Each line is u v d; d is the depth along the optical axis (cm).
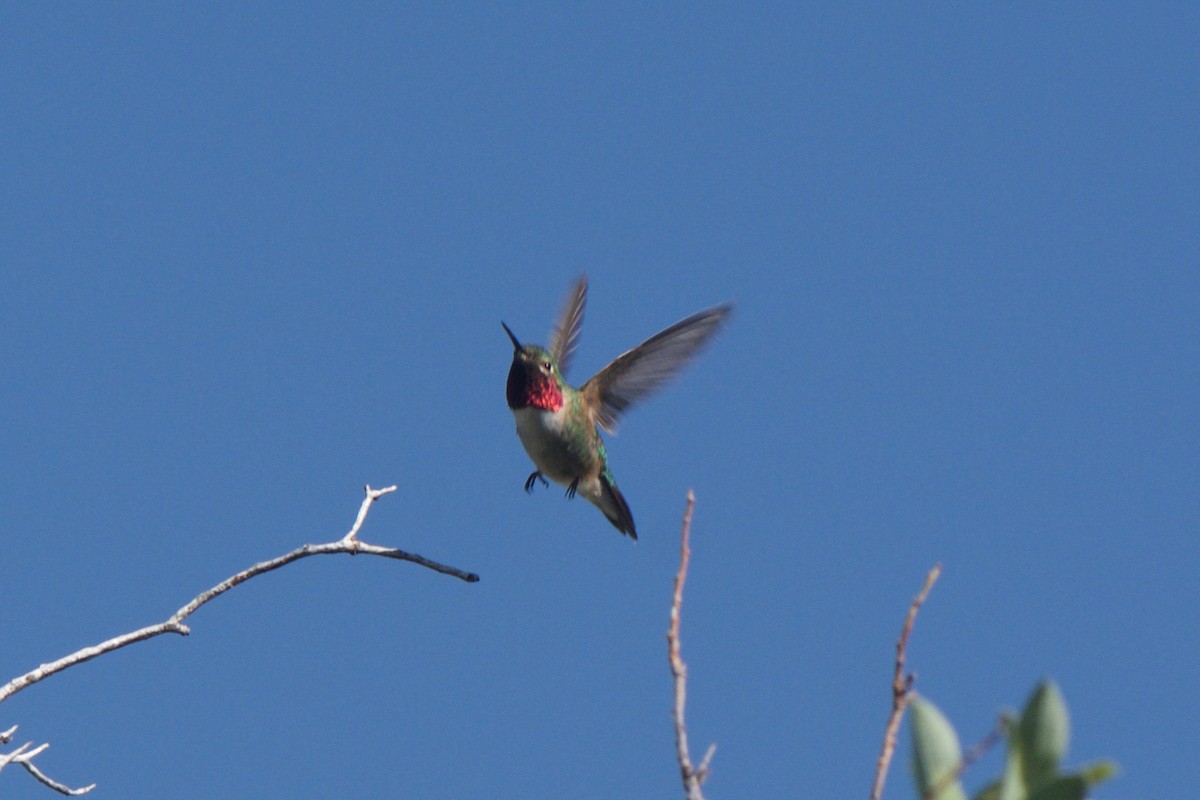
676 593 609
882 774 500
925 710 432
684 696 592
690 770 575
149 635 1000
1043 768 386
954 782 418
